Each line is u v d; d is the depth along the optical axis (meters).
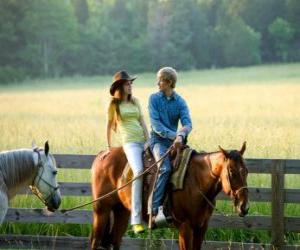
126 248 11.41
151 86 63.47
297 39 104.81
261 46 103.50
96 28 97.75
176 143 9.27
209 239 11.60
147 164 9.65
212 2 108.69
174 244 11.30
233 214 11.33
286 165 11.07
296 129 20.83
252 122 24.66
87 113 35.44
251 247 11.07
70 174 13.24
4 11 90.56
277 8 106.81
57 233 11.98
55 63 90.38
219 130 18.42
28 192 12.10
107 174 10.09
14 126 21.42
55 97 53.34
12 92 64.44
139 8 107.56
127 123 10.00
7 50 89.56
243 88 58.09
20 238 11.67
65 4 97.25
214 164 9.05
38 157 9.48
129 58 92.06
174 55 92.88
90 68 91.44
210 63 98.25
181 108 9.55
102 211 10.16
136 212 9.61
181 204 9.28
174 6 97.19
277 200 11.09
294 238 11.44
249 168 11.16
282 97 47.72
